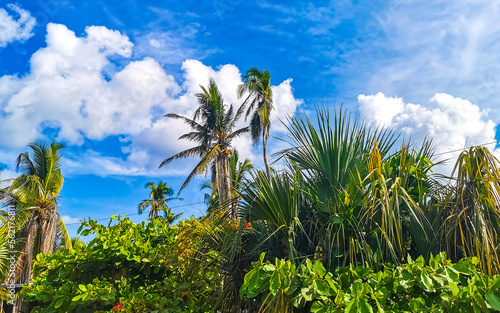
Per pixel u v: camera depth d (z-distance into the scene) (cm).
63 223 2477
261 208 430
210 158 2720
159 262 571
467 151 398
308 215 438
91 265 584
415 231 413
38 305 625
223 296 470
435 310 305
